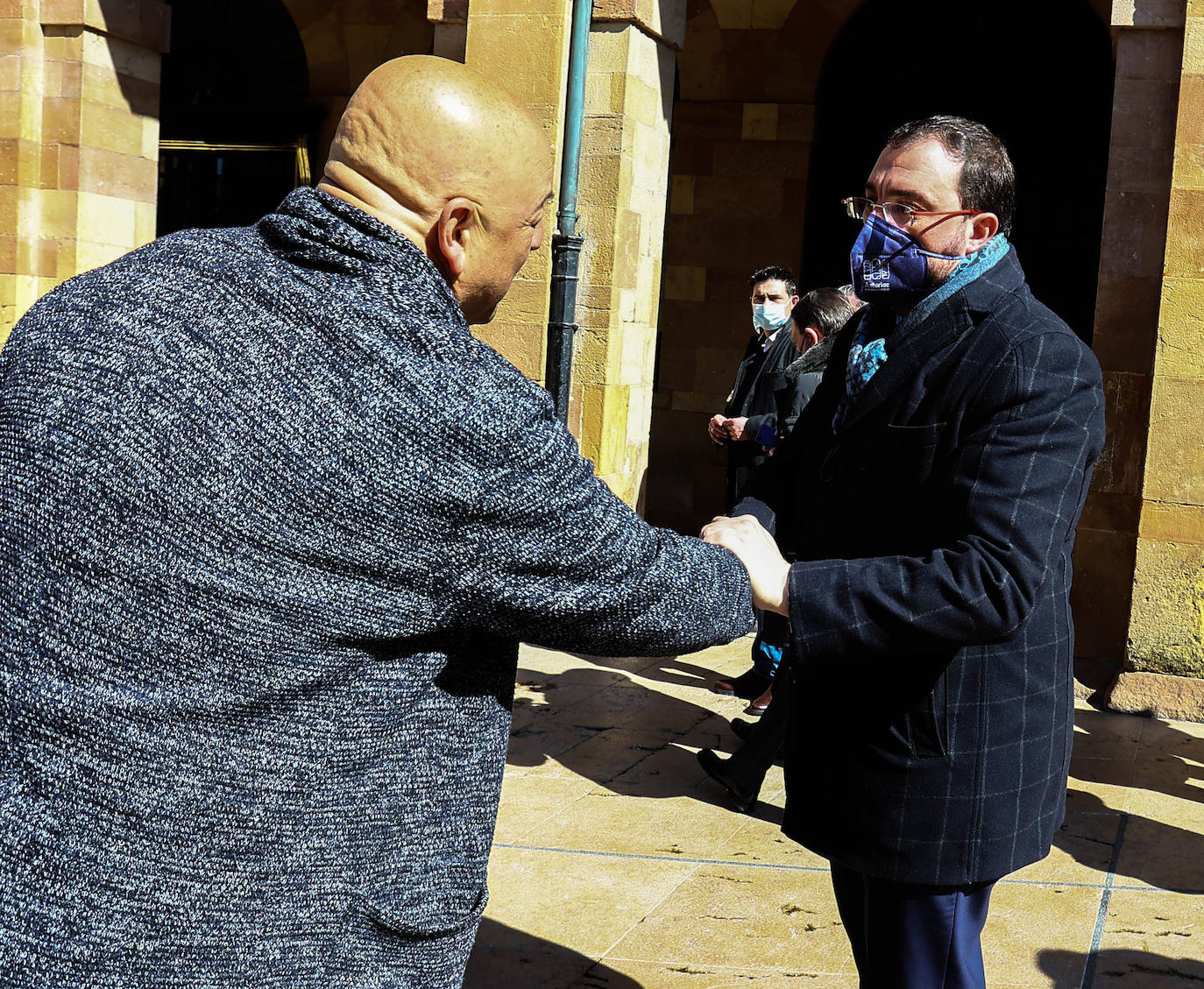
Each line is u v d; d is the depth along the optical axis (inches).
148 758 53.7
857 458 84.9
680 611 61.8
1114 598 244.5
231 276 56.7
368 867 58.9
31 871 52.8
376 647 57.4
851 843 84.7
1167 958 132.7
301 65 419.8
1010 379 76.9
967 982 85.1
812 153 381.7
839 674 84.9
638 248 275.0
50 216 319.9
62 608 53.5
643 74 267.3
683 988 125.0
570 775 185.6
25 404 55.2
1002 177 84.8
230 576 53.6
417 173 59.7
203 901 55.1
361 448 54.5
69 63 315.3
